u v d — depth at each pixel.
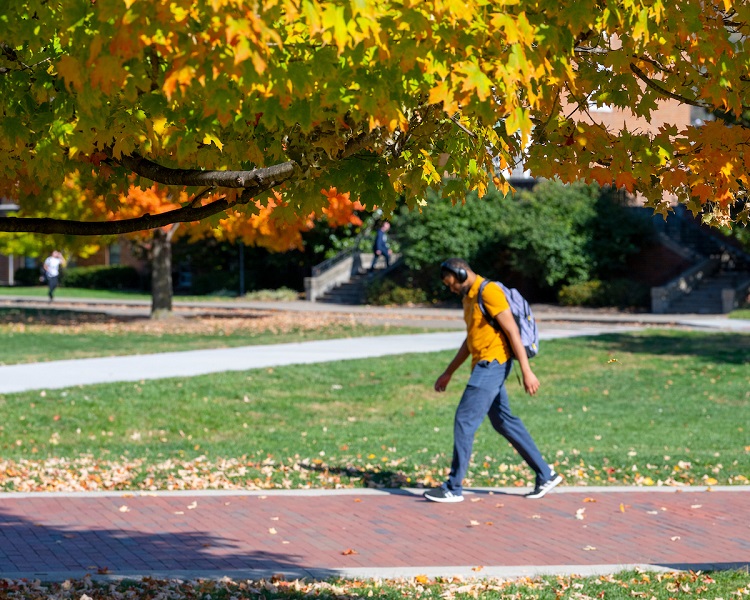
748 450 13.01
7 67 4.52
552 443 13.53
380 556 7.83
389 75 3.89
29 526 8.62
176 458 12.34
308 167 4.89
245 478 11.00
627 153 4.99
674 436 14.20
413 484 10.67
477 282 9.44
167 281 34.19
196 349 24.02
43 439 13.40
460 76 3.71
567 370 20.77
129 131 4.32
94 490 10.27
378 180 5.26
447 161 5.10
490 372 9.46
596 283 38.62
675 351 23.47
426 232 41.31
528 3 4.05
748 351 23.36
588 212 38.72
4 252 41.41
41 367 19.72
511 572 7.31
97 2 3.50
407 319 35.16
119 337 27.70
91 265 61.16
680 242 40.75
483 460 12.24
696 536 8.55
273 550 7.97
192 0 3.31
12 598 6.28
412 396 17.78
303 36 3.84
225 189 5.31
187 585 6.73
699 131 4.98
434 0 3.65
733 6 4.75
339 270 46.47
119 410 15.39
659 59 5.03
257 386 17.88
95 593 6.49
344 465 11.80
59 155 4.61
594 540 8.38
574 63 5.05
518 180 43.16
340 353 22.61
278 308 40.88
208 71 3.46
